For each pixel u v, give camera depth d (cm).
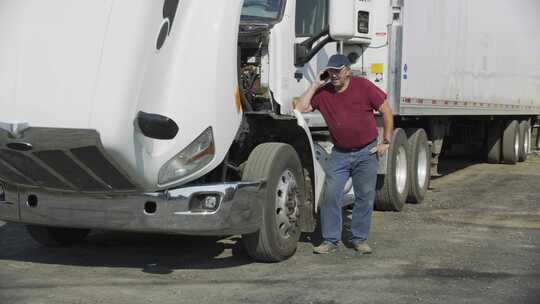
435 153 1362
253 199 699
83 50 624
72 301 609
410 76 1113
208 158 665
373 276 700
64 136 623
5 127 624
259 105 772
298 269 726
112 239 872
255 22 775
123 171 643
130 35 623
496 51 1700
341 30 744
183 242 854
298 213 776
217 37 662
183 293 636
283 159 740
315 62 859
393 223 1005
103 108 616
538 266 754
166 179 657
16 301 606
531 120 2303
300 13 819
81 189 677
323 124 884
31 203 702
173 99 641
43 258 769
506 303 616
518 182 1532
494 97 1705
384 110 776
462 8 1402
